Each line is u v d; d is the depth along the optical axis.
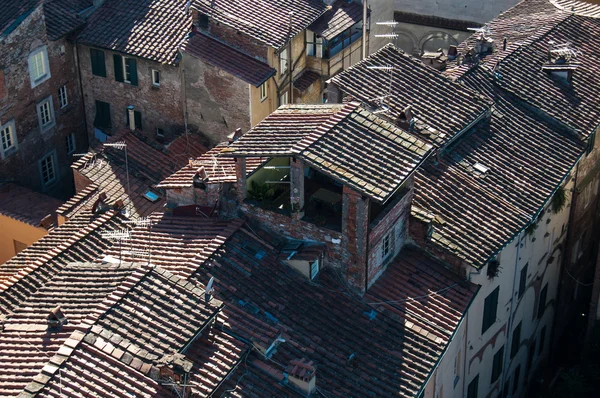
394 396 36.72
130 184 53.41
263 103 58.38
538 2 63.41
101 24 61.16
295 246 40.59
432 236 42.00
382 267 41.44
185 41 57.78
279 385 35.66
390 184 38.22
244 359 36.19
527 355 54.22
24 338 34.97
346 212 38.84
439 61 53.22
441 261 42.47
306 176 43.22
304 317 38.66
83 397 32.44
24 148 60.38
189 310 36.06
